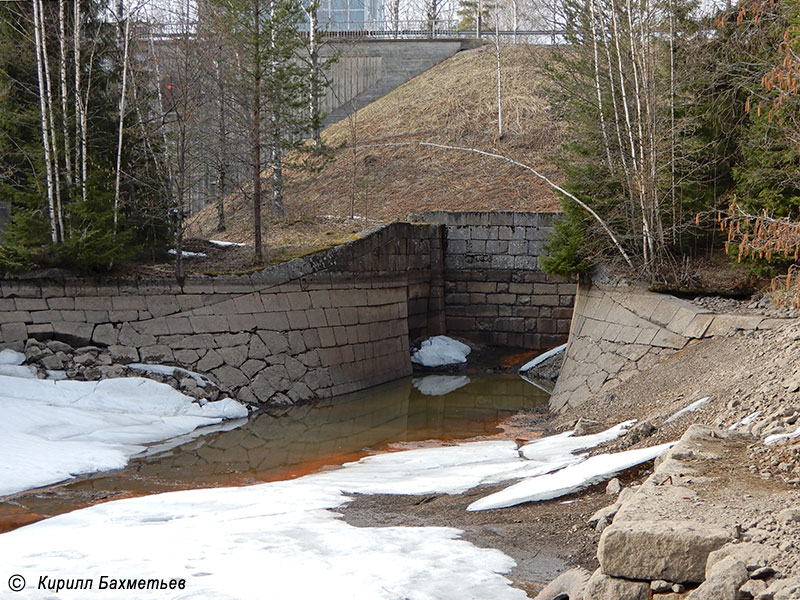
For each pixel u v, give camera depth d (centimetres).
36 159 1906
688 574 544
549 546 751
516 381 2439
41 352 1694
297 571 691
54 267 1759
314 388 2084
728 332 1490
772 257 1612
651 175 1867
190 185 2369
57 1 2009
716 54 1862
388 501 992
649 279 1870
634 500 645
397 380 2453
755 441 833
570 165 2158
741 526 568
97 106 2086
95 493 1167
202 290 1942
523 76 4159
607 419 1402
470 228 2853
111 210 1911
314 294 2191
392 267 2541
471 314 2859
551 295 2797
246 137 2619
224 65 2630
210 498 1037
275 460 1412
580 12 2125
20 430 1430
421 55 4556
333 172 3678
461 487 1028
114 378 1716
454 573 680
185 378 1806
